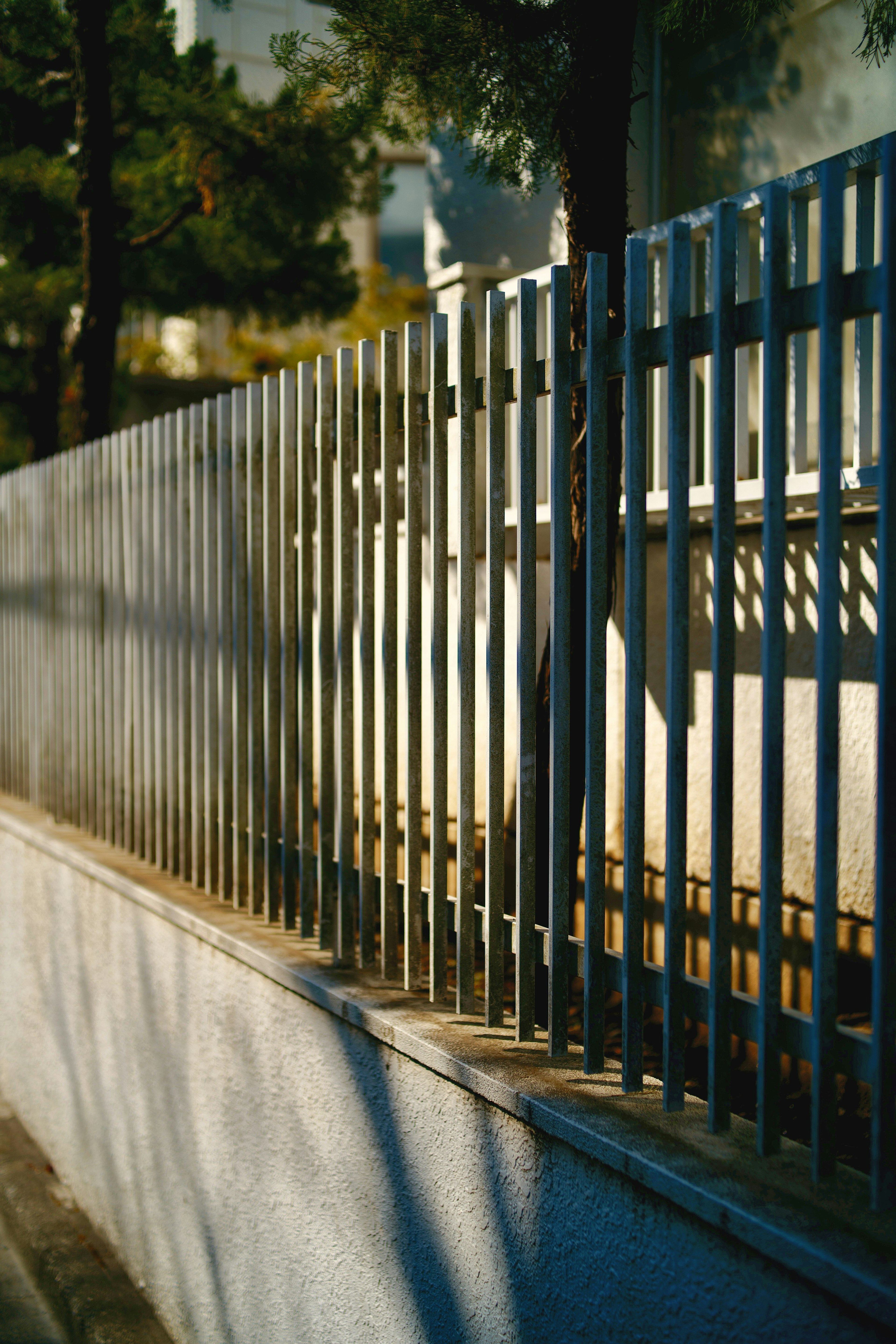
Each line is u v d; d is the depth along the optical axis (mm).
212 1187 3363
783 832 1715
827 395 1597
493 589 2350
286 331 8648
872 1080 1558
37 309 8766
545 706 2855
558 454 2131
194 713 3877
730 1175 1652
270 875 3338
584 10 2807
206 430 3703
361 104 3482
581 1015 3510
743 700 3555
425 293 16406
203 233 7750
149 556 4266
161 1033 3730
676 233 1854
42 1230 4332
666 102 4988
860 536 3146
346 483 2916
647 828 3842
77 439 6613
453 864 4336
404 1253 2408
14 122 6887
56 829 5090
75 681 5074
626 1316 1777
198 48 6688
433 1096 2301
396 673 2729
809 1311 1463
